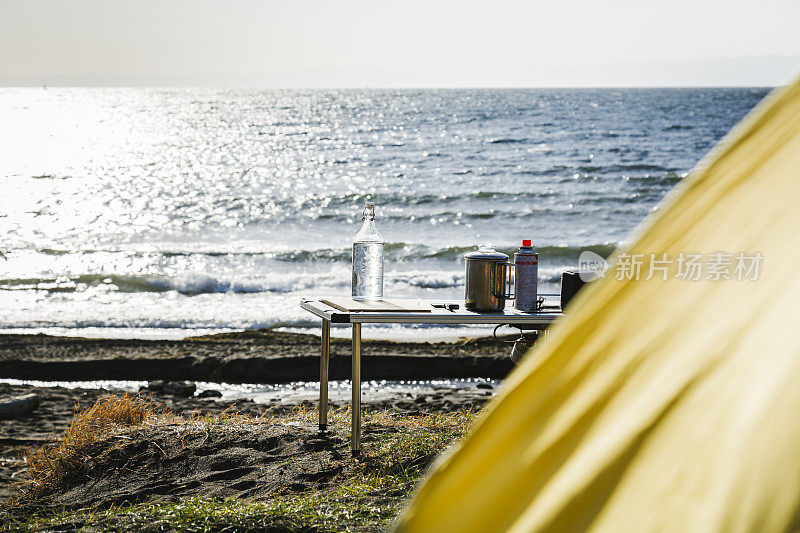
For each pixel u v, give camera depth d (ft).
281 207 95.66
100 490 14.83
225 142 182.09
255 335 38.93
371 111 276.21
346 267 64.90
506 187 112.57
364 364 33.68
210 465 15.53
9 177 126.31
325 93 535.60
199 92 606.55
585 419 1.03
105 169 136.67
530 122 214.28
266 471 15.14
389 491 13.26
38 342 36.96
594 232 83.97
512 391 1.17
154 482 14.93
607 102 301.43
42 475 16.07
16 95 541.34
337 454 15.88
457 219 89.61
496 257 14.52
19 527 12.55
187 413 24.93
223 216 90.17
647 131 189.26
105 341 37.22
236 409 25.77
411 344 37.37
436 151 158.71
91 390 28.63
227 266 64.95
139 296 52.60
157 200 102.42
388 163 142.72
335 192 108.58
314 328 43.80
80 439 16.72
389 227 85.66
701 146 162.50
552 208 95.09
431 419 18.31
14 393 27.35
